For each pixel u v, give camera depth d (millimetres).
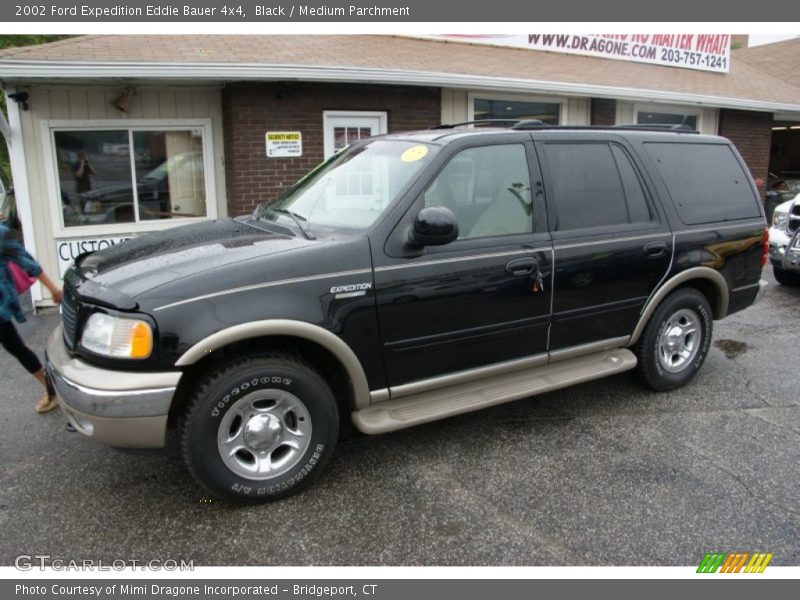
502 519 3275
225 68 7934
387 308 3467
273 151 8883
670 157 4727
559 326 4129
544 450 3998
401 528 3207
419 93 9773
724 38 15125
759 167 14664
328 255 3332
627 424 4367
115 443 3062
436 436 4207
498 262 3768
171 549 3057
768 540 3111
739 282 5051
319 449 3459
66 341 3398
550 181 4066
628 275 4352
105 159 8461
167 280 3096
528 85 10117
